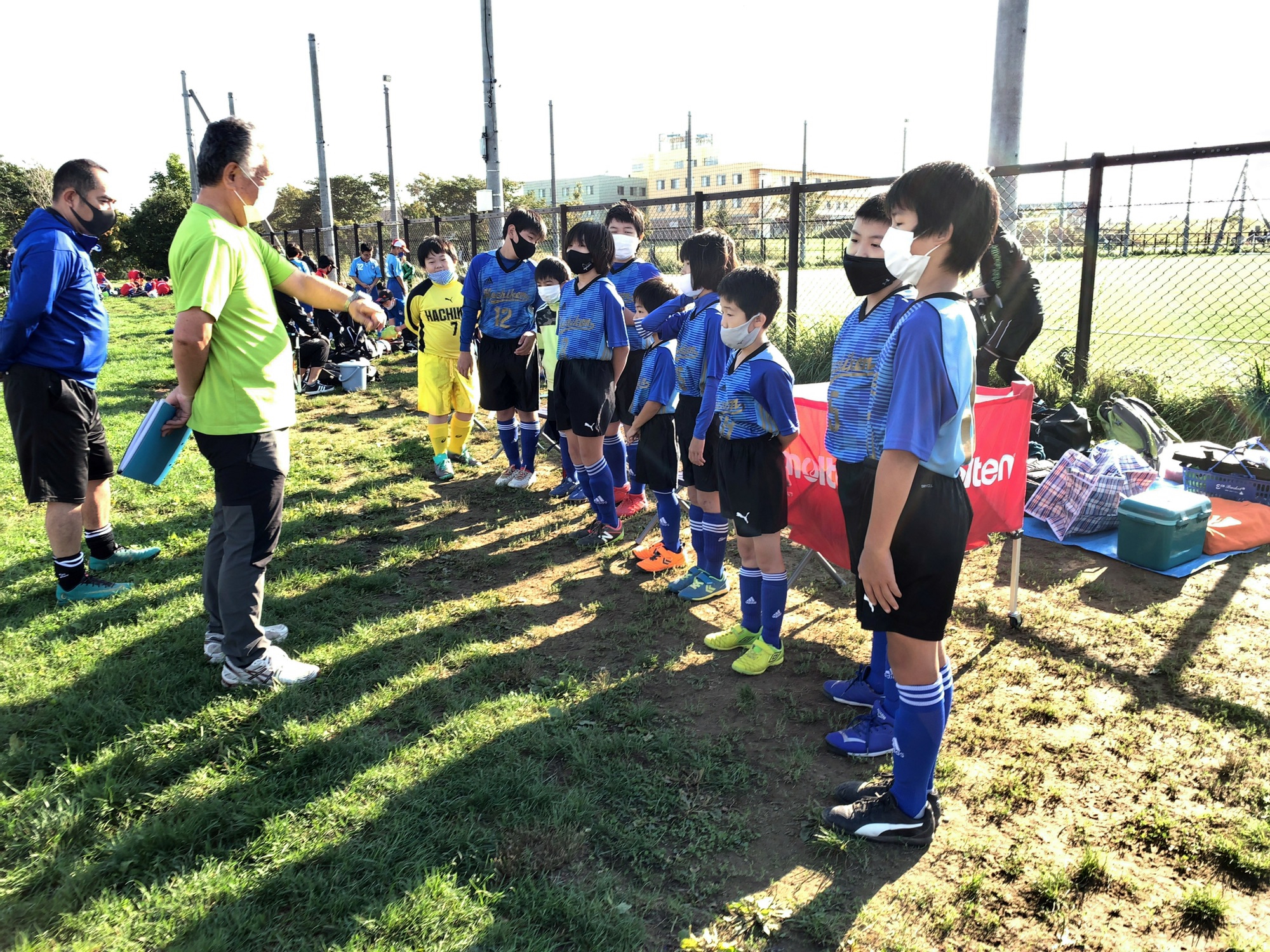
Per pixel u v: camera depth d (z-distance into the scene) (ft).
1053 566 14.43
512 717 10.14
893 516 6.53
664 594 14.01
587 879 7.55
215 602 11.23
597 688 10.87
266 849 7.89
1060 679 10.80
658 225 39.78
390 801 8.54
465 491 20.17
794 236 27.07
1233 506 15.43
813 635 12.46
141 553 15.40
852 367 8.48
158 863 7.66
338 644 12.20
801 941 6.89
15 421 12.76
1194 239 28.76
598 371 15.58
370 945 6.74
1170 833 7.96
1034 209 26.04
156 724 9.89
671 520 14.80
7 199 107.24
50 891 7.43
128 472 11.49
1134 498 14.32
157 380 36.91
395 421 28.17
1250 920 6.98
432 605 13.64
